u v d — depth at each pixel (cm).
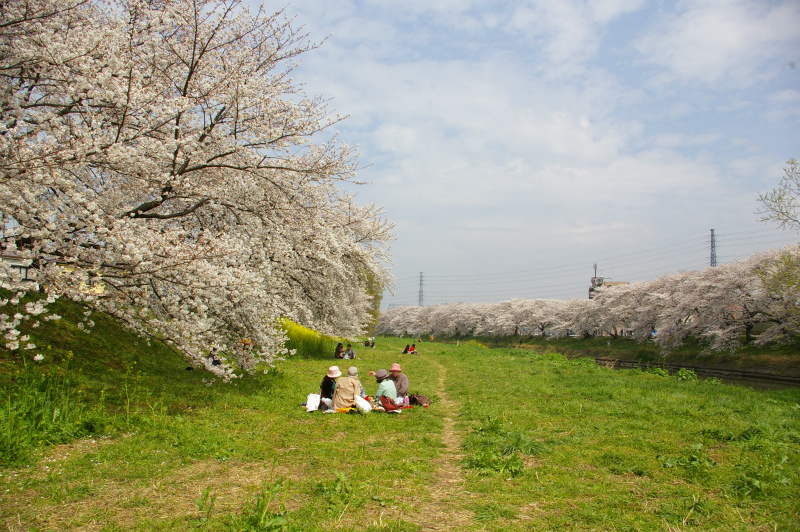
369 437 700
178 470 509
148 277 770
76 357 907
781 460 534
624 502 439
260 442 630
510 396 1091
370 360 2173
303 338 2252
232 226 1042
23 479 457
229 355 1031
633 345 4981
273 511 396
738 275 3412
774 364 3045
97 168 784
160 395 831
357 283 1862
